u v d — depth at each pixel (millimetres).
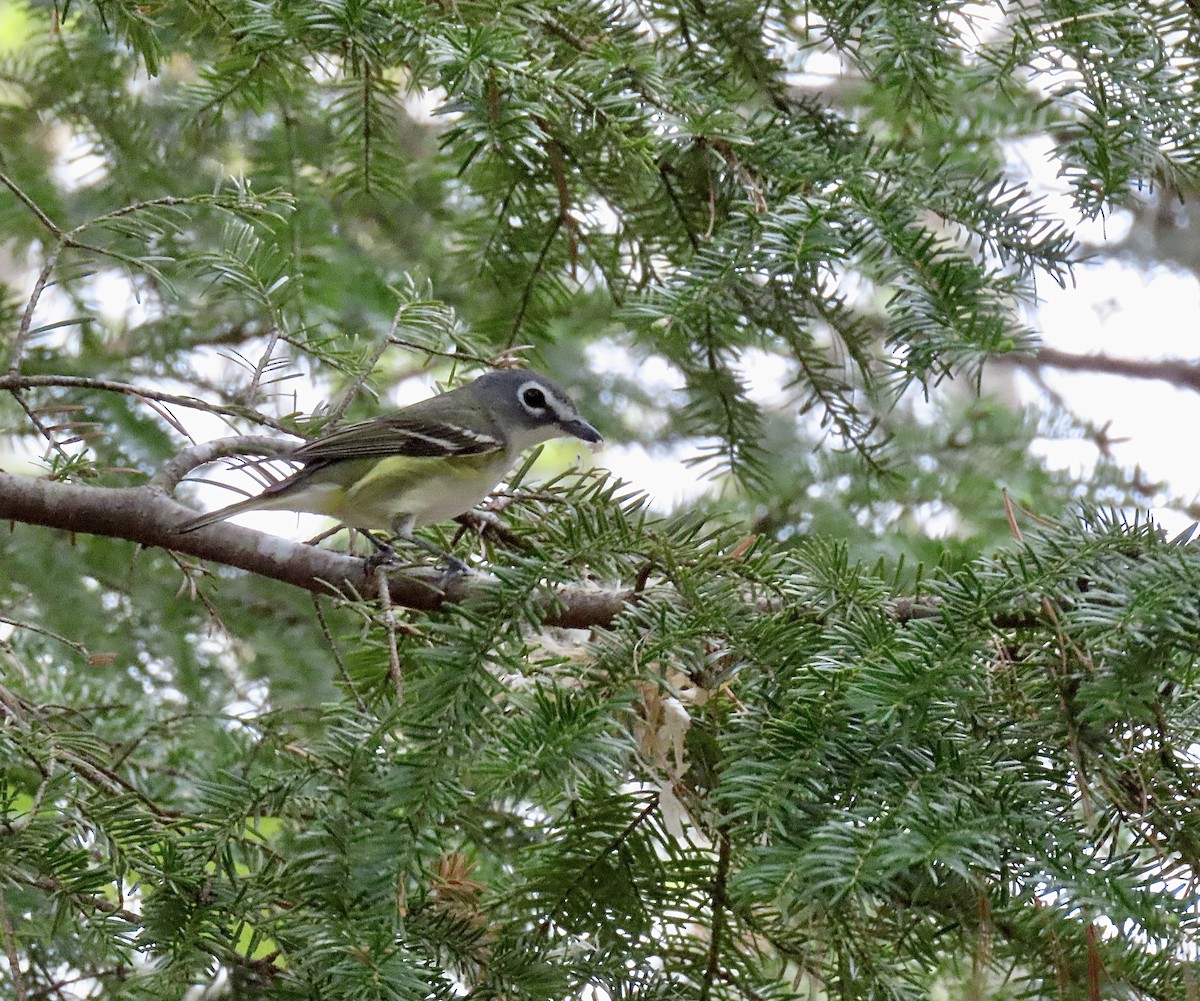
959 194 10094
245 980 7664
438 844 6477
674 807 7895
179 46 14242
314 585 9039
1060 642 7043
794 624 7465
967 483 15852
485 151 10969
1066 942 7324
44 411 9281
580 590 8469
